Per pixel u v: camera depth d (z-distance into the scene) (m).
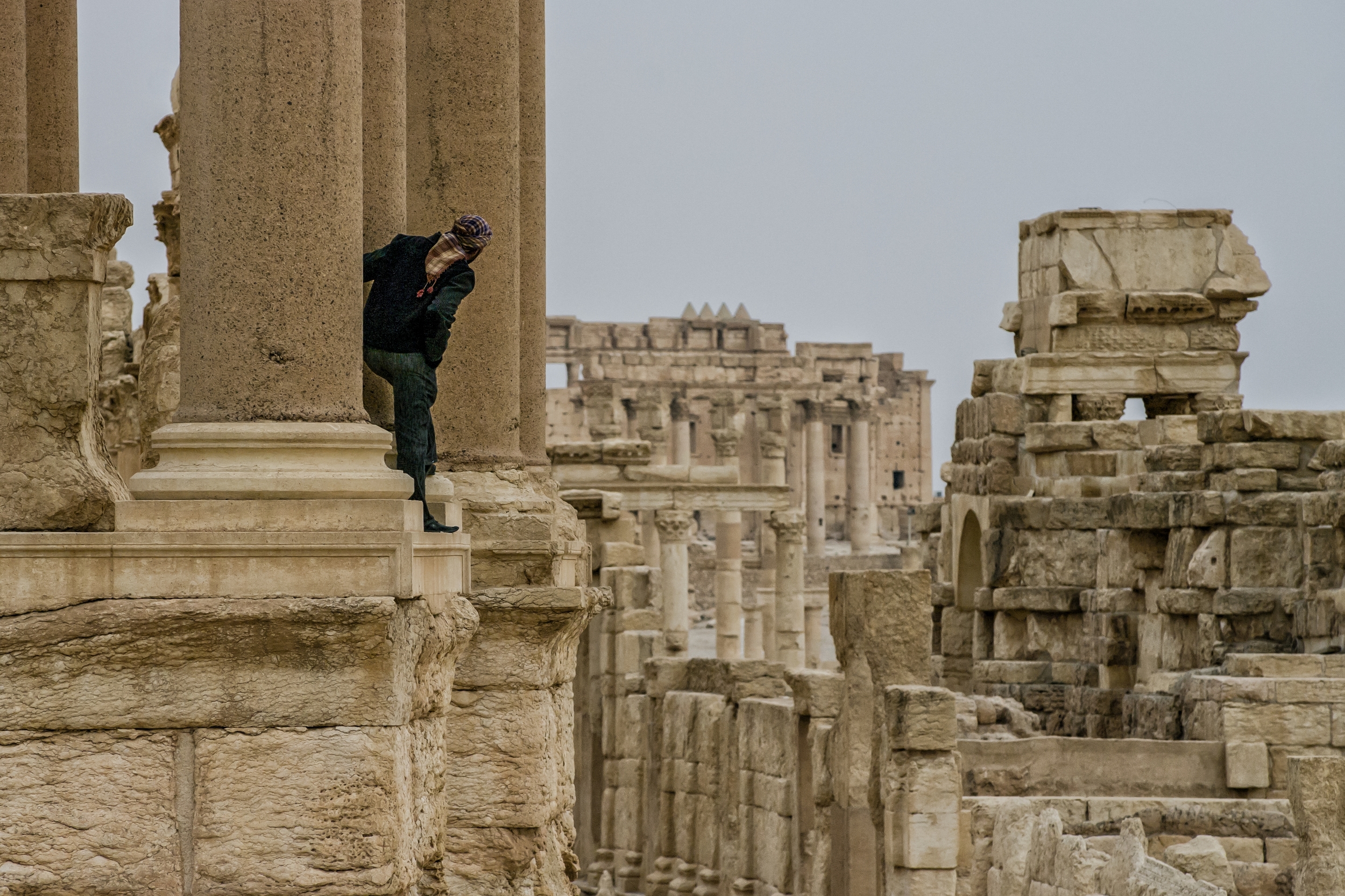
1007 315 77.31
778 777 54.47
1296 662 50.28
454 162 30.30
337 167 22.17
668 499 115.81
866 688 45.50
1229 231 74.81
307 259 21.95
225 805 20.55
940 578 78.94
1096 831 43.75
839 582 46.09
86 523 21.02
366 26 26.45
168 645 20.50
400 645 20.92
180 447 21.61
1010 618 70.94
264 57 21.88
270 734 20.61
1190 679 51.88
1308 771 35.03
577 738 74.88
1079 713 66.81
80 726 20.50
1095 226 74.38
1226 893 32.09
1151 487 66.31
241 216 21.84
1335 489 59.25
